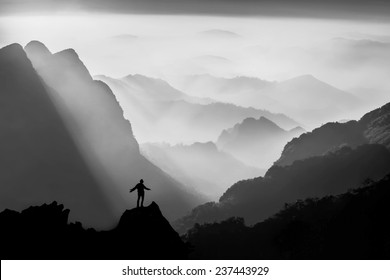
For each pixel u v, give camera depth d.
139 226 80.44
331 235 138.00
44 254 74.00
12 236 75.25
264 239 146.75
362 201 146.00
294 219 149.62
